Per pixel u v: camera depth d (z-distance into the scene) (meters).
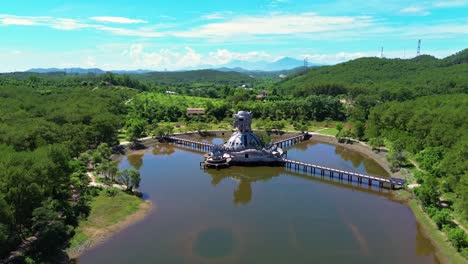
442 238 107.94
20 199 96.56
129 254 101.19
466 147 139.12
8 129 154.75
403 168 173.25
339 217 128.00
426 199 126.94
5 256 90.44
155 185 163.00
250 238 111.75
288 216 129.12
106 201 130.00
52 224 101.75
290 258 100.25
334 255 101.75
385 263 98.00
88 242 105.50
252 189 160.25
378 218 126.94
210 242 108.88
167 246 105.94
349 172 170.88
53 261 94.44
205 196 149.62
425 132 191.75
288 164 195.38
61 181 118.75
